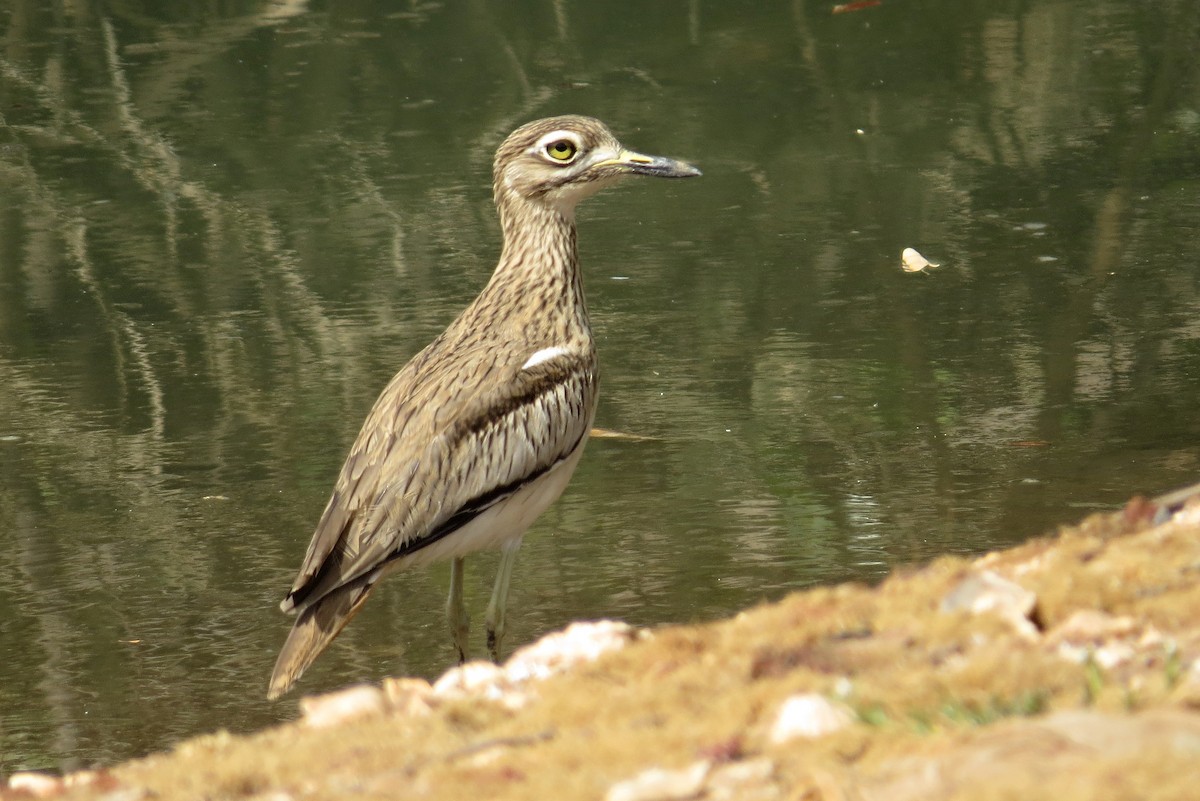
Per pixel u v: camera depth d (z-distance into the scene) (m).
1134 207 17.02
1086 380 12.96
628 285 15.42
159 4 25.72
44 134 20.62
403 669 9.50
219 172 19.22
